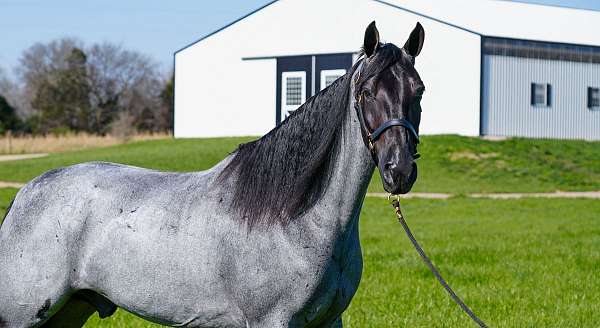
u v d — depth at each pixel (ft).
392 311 30.22
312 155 15.71
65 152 142.51
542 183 102.78
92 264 16.89
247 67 151.23
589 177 107.24
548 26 150.20
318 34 143.64
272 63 148.46
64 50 278.46
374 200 86.74
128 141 167.43
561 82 136.05
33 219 17.19
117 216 16.85
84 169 17.85
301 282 15.44
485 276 38.32
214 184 16.53
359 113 15.16
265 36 149.28
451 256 44.78
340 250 15.75
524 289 35.09
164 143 144.66
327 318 16.14
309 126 15.93
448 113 131.03
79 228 17.02
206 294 16.06
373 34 15.38
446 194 94.12
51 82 264.72
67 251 16.98
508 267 41.09
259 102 149.89
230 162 16.71
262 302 15.60
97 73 271.28
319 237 15.55
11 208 17.69
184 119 159.43
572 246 50.57
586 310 30.53
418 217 73.15
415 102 14.78
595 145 131.03
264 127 149.28
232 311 16.01
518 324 28.25
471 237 56.39
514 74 130.62
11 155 146.51
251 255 15.64
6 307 17.16
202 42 156.56
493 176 105.70
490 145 121.80
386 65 14.82
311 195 15.65
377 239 54.80
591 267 41.52
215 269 15.93
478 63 127.03
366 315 29.35
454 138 124.47
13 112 242.78
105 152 134.00
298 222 15.58
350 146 15.58
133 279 16.57
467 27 138.41
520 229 62.95
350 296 16.16
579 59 138.21
